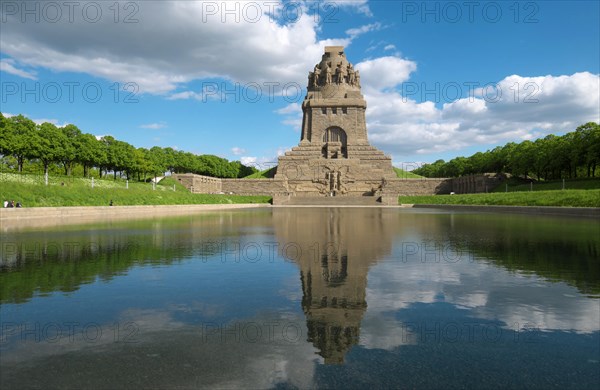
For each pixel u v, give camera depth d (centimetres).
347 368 568
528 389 511
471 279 1105
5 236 2188
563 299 902
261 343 655
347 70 13775
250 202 10512
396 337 682
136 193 6788
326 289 997
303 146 13100
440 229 2678
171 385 521
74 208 4484
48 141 7206
